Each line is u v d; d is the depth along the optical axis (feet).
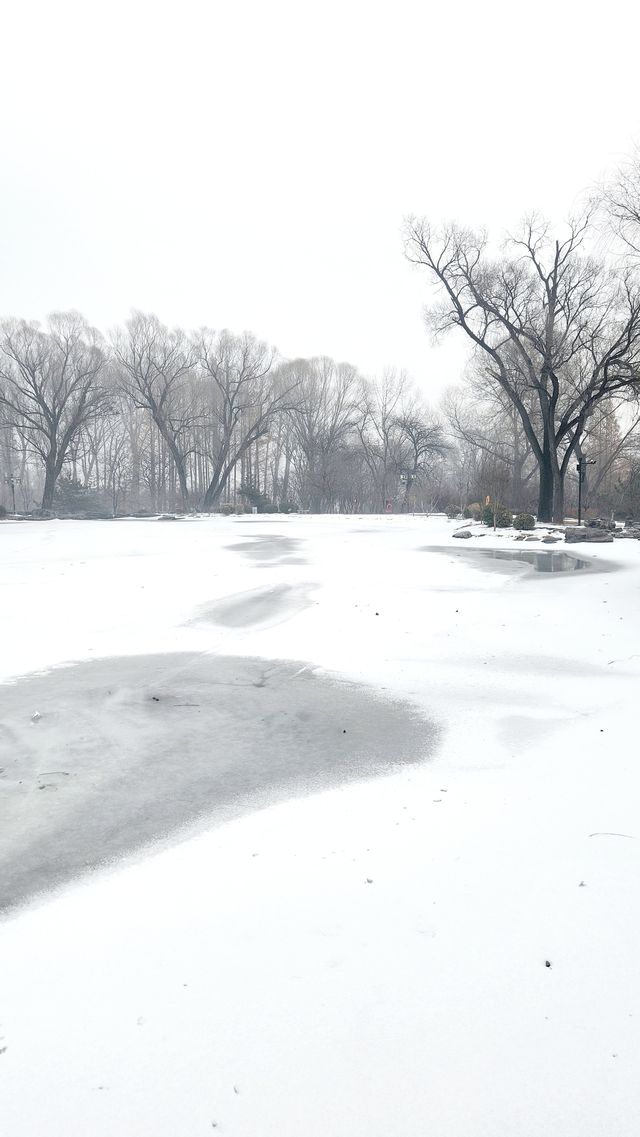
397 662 30.73
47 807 16.78
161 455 286.25
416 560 69.56
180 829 15.60
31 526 142.31
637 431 185.06
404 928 11.45
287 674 28.99
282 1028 9.25
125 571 59.62
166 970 10.51
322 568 62.28
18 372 239.50
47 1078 8.57
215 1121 7.93
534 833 14.79
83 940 11.39
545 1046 8.93
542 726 22.26
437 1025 9.27
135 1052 8.92
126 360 212.43
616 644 33.22
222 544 88.89
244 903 12.37
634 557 72.02
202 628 37.68
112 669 29.76
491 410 200.13
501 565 65.31
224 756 20.10
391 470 262.88
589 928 11.39
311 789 17.72
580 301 118.62
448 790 17.40
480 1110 8.02
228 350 219.41
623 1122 7.88
